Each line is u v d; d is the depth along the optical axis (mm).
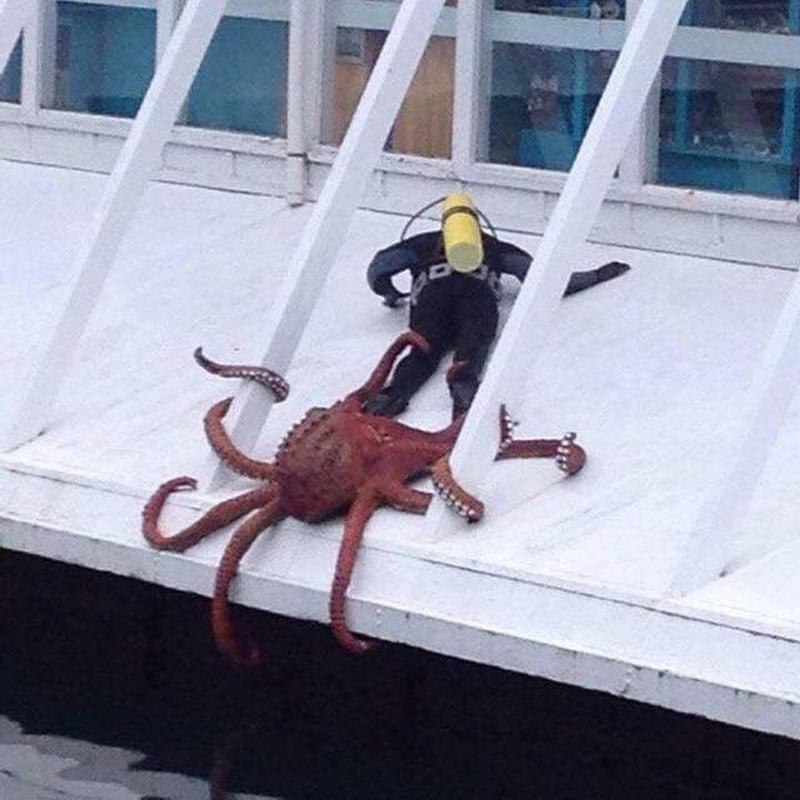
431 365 12625
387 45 11977
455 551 10500
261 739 11398
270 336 11758
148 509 11312
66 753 11312
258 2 15898
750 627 9594
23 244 15422
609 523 10719
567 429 11938
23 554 12555
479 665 11141
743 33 14117
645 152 14438
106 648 12250
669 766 10594
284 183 15844
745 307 13469
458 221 12953
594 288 13867
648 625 9844
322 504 10820
